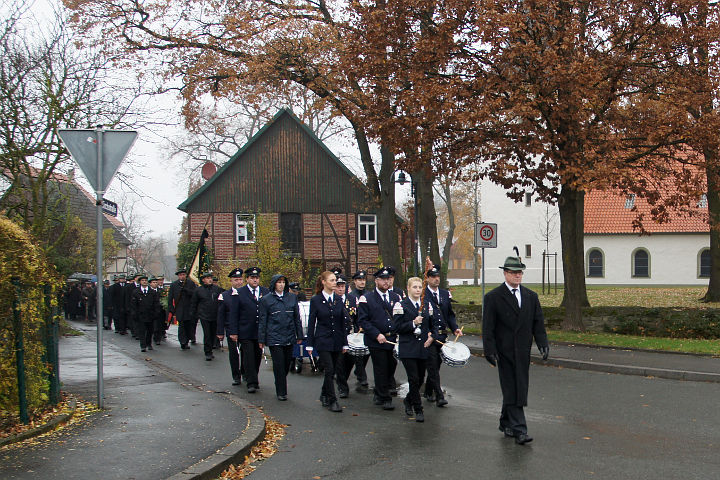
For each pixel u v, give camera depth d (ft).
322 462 24.04
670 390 37.88
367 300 34.42
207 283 55.88
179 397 34.22
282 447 26.21
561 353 51.31
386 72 62.59
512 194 65.98
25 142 47.37
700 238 155.84
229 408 31.22
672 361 46.60
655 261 158.61
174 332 82.33
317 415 32.17
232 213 125.39
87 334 77.61
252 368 39.06
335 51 75.77
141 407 31.48
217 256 124.36
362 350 37.76
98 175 30.50
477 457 24.35
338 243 127.95
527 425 29.32
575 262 63.82
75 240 91.81
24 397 26.91
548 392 37.42
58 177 51.75
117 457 22.94
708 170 62.34
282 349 36.24
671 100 57.31
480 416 31.53
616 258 161.07
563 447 25.61
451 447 25.82
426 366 34.65
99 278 31.30
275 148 127.13
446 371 45.88
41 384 28.81
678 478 21.67
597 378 42.45
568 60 54.70
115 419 28.86
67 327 77.10
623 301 90.38
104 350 57.11
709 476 21.86
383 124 62.34
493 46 54.80
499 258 174.91
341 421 30.78
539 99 54.85
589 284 162.40
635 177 60.85
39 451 23.70
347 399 36.40
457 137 62.49
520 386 26.53
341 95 75.61
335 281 34.73
